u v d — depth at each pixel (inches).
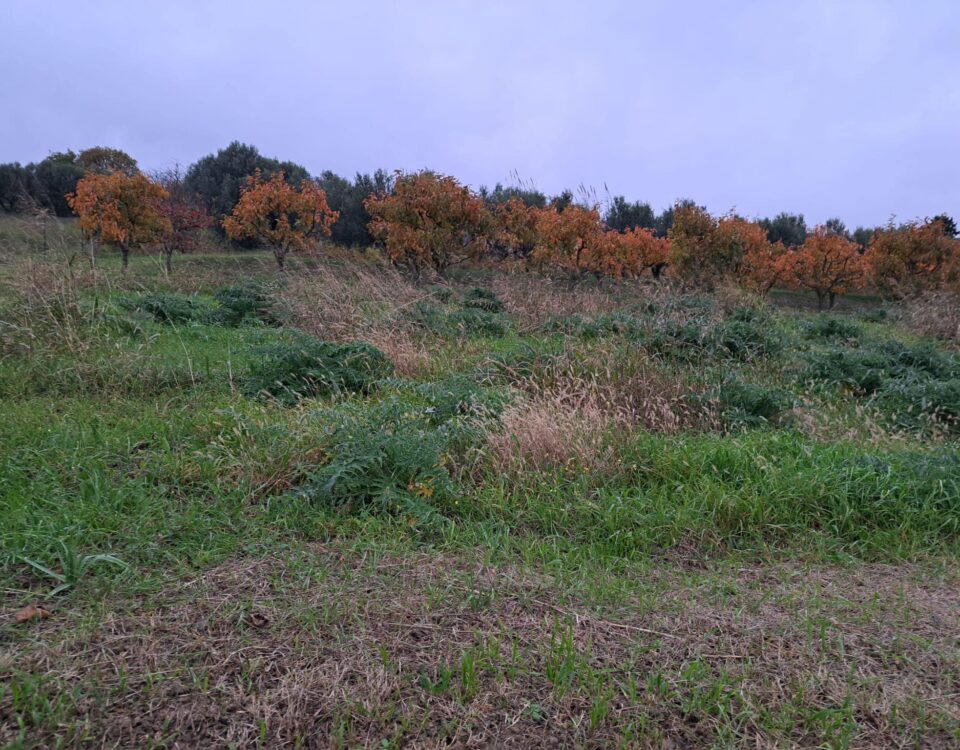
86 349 250.7
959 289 724.0
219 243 1087.6
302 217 748.0
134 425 188.5
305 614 107.1
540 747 83.0
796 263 836.6
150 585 113.4
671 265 717.3
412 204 641.6
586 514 156.9
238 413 189.2
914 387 275.4
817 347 386.6
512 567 130.8
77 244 424.5
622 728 86.0
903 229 791.1
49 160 1245.7
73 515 131.3
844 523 159.5
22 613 102.1
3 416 187.5
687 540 151.0
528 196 1038.4
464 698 90.4
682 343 305.6
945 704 93.9
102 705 84.3
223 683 90.0
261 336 331.0
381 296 381.1
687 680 95.9
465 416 199.2
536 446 181.9
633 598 122.3
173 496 149.6
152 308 374.3
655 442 198.2
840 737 85.7
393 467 159.6
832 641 109.4
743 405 241.1
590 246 657.6
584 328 340.2
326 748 80.7
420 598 115.5
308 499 148.8
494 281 538.3
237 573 120.3
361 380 252.1
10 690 85.8
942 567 143.3
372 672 94.0
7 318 271.9
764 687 95.7
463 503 157.5
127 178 699.4
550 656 98.7
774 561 144.2
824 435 228.5
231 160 1257.4
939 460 182.2
